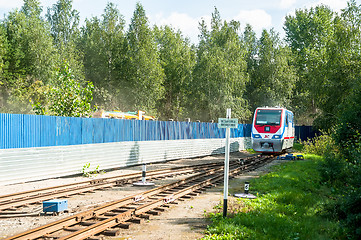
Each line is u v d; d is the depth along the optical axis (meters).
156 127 22.52
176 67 64.19
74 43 64.50
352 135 16.81
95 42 63.72
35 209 9.51
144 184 13.85
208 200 11.61
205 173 17.08
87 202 10.56
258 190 13.75
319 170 17.52
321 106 37.03
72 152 15.93
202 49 68.19
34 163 14.05
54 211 9.05
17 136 13.39
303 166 20.81
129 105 57.69
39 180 14.28
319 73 37.69
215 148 30.00
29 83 52.03
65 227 7.45
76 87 20.23
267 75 62.78
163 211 9.83
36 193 11.23
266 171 20.00
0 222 8.28
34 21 55.91
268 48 63.19
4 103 51.62
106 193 12.16
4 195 10.18
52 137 14.97
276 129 27.08
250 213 9.51
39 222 8.30
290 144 33.06
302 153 30.41
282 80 60.72
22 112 44.66
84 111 20.06
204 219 9.12
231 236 7.42
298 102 64.12
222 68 54.09
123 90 58.47
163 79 59.22
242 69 57.56
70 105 19.77
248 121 67.00
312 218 9.98
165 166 20.83
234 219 8.71
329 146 19.25
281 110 28.03
